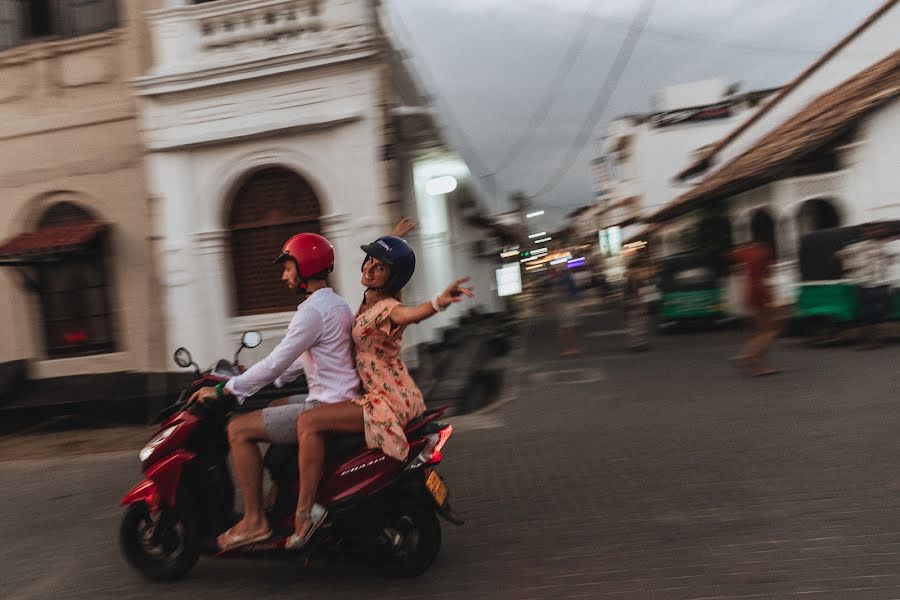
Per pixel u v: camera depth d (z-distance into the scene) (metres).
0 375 10.07
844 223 13.70
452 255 18.31
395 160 9.88
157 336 10.20
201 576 4.09
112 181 10.32
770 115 20.98
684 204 19.27
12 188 10.52
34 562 4.66
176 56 9.99
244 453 3.70
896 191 13.04
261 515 3.74
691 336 15.05
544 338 18.52
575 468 5.66
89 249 10.20
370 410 3.55
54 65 10.38
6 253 9.70
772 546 3.77
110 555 4.63
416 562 3.77
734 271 15.80
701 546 3.86
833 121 13.48
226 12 9.88
